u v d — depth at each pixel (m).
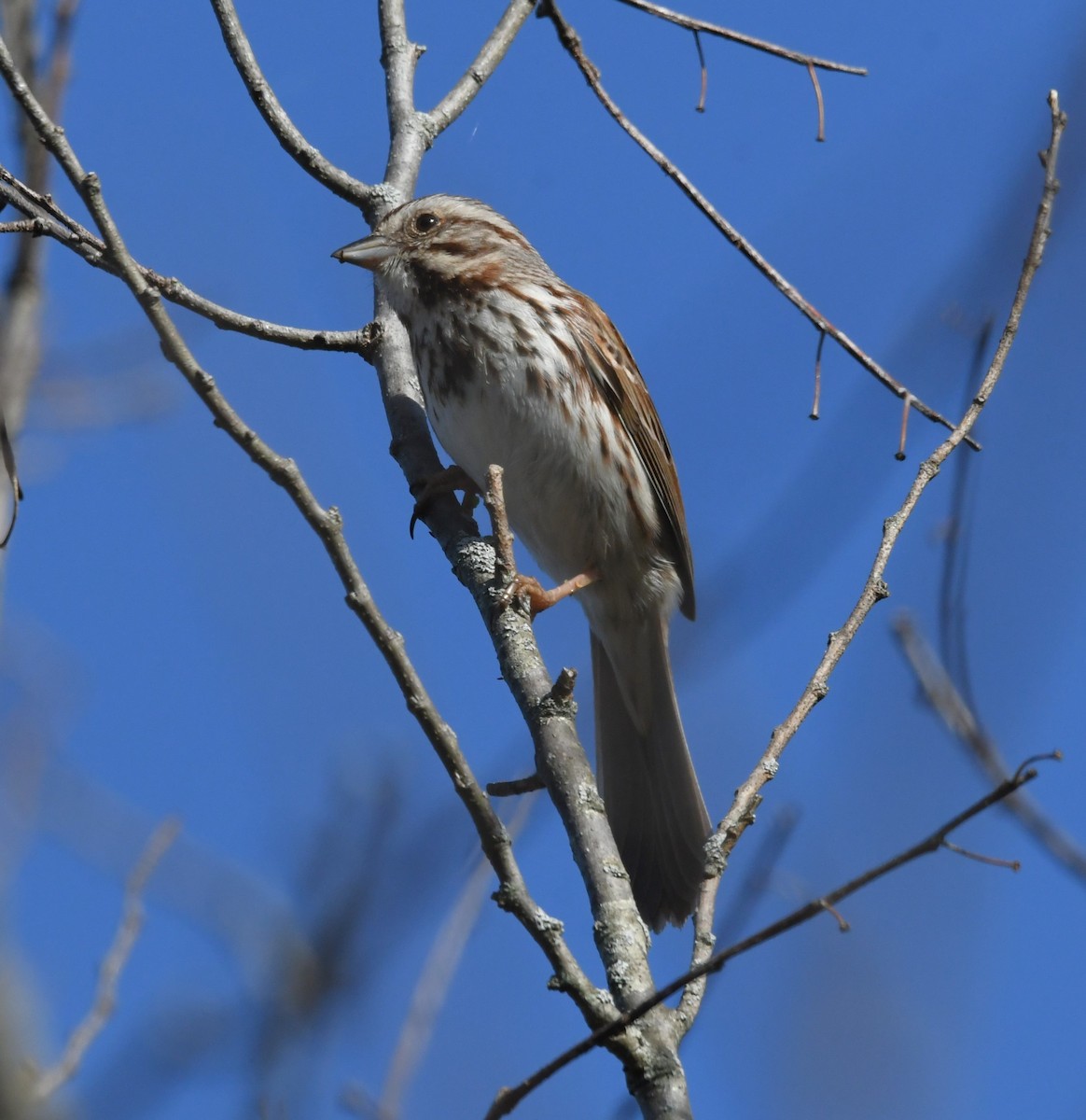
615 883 7.03
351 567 6.05
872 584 7.57
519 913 6.10
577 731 7.77
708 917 6.70
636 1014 5.53
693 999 6.34
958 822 5.38
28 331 9.64
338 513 6.05
